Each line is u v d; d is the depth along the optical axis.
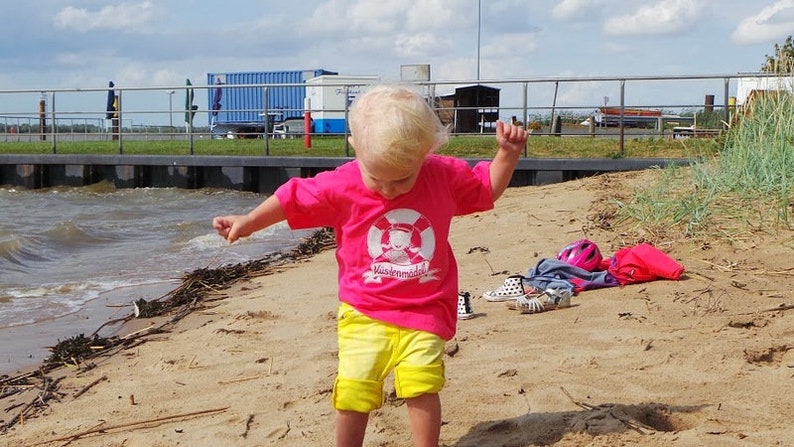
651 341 4.24
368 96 2.72
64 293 7.39
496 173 3.02
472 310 5.12
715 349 4.03
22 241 10.17
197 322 5.77
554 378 3.80
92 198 16.25
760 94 8.32
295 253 8.96
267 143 16.52
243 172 16.75
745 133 8.01
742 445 2.99
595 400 3.51
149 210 14.31
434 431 2.88
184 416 3.80
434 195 2.89
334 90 27.86
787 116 7.83
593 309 4.97
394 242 2.85
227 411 3.81
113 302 6.95
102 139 21.58
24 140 22.67
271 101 34.97
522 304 5.04
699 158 9.76
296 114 31.12
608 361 4.00
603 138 15.53
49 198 16.34
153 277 8.12
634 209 7.53
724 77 13.23
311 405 3.78
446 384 3.80
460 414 3.45
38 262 9.19
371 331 2.87
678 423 3.33
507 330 4.67
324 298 6.15
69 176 17.86
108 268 8.73
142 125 19.67
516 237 7.80
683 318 4.61
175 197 16.20
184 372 4.48
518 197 10.69
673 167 8.87
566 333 4.52
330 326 5.23
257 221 2.90
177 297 6.71
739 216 6.62
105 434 3.68
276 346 4.84
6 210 14.36
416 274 2.85
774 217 6.44
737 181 7.25
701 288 5.18
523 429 3.26
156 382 4.34
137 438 3.57
